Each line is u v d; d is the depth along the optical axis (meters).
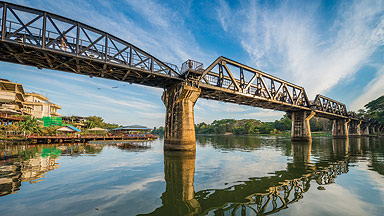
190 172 13.75
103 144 39.31
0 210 7.04
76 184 10.51
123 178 11.92
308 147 34.84
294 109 50.91
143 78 26.80
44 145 35.25
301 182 11.15
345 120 76.12
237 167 15.64
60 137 41.56
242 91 33.66
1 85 43.16
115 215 6.72
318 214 6.90
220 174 13.15
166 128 29.53
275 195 8.98
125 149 29.72
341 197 8.69
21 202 7.84
